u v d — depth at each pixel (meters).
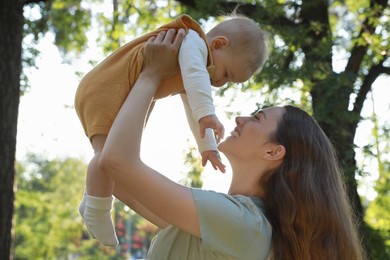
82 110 2.76
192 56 2.65
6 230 6.84
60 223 23.56
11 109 6.98
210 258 2.56
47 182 24.69
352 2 12.58
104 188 2.74
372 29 11.20
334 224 2.77
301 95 10.99
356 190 9.88
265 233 2.66
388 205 13.77
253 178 2.84
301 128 2.86
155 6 12.52
